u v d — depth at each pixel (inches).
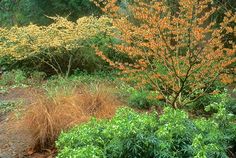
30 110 254.1
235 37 373.7
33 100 331.6
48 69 448.8
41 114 241.0
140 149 173.0
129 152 173.2
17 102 335.6
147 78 280.4
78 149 165.0
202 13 396.8
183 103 271.7
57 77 412.8
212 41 246.2
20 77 418.0
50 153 232.4
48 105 250.4
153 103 298.0
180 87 261.3
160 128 172.7
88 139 178.1
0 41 443.5
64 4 501.4
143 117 182.7
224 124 207.9
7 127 279.0
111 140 177.0
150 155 172.4
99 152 166.4
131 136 172.4
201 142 171.6
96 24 400.2
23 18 527.8
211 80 259.9
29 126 244.5
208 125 191.6
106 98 275.9
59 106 245.8
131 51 262.5
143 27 256.2
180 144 176.4
